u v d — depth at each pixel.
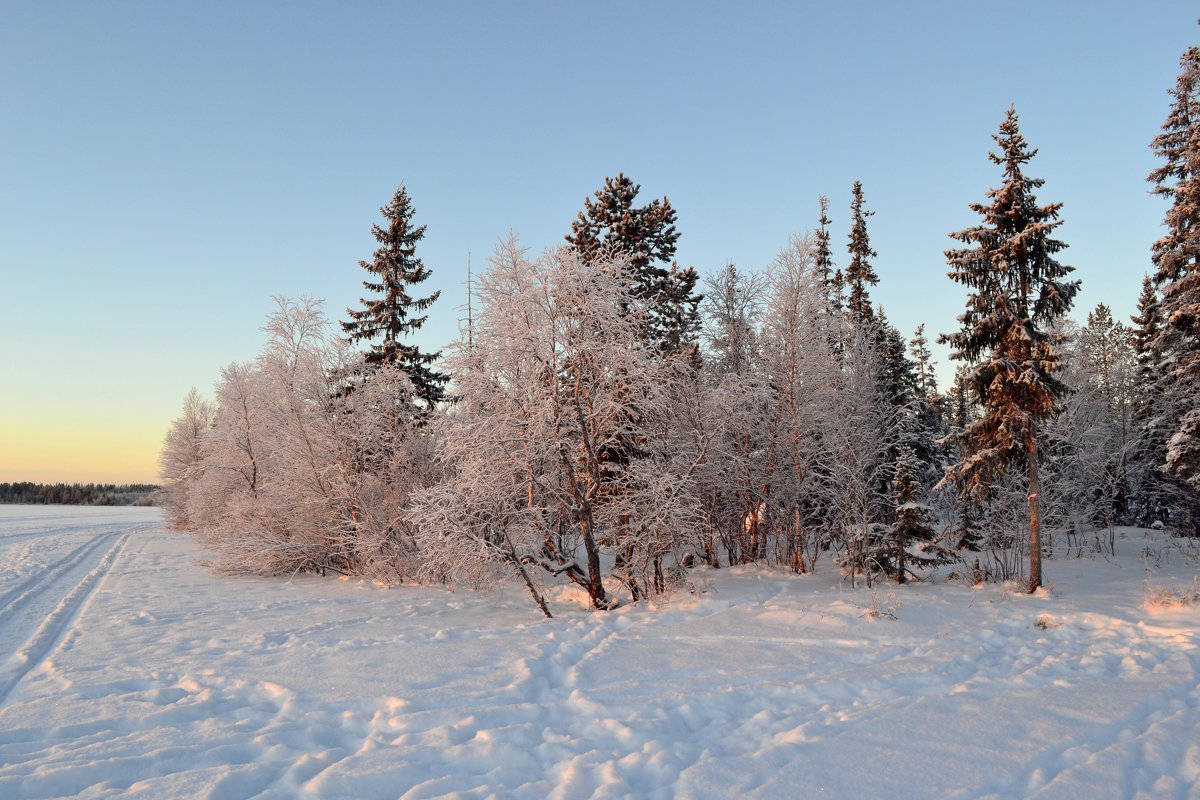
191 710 7.95
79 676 9.47
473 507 14.91
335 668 9.77
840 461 20.91
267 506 22.97
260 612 15.33
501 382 15.41
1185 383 20.33
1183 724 6.86
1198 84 19.38
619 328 15.31
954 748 6.38
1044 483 23.97
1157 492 30.20
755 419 20.48
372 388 22.59
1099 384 30.86
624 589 17.48
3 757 6.52
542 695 8.59
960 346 17.16
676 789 5.58
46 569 23.66
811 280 20.89
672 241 25.95
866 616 12.91
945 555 18.19
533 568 19.47
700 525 16.55
